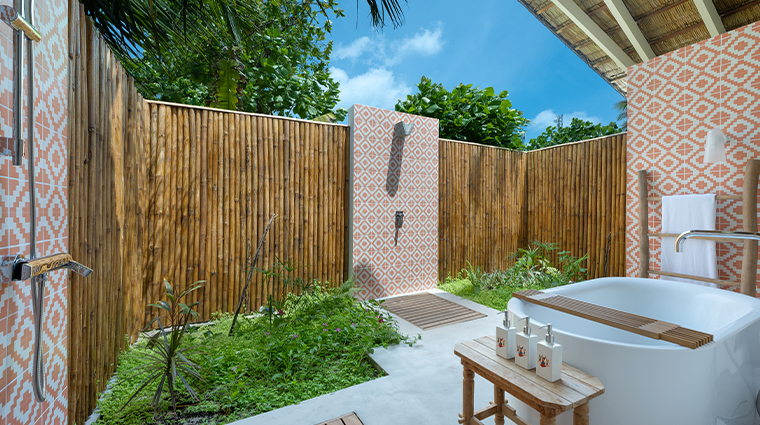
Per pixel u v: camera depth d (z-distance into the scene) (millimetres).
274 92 5945
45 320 1212
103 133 2109
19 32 911
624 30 5766
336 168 4234
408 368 2455
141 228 3105
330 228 4191
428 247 4766
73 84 1676
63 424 1364
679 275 3488
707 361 1495
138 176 3033
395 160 4504
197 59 4754
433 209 4793
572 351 1617
